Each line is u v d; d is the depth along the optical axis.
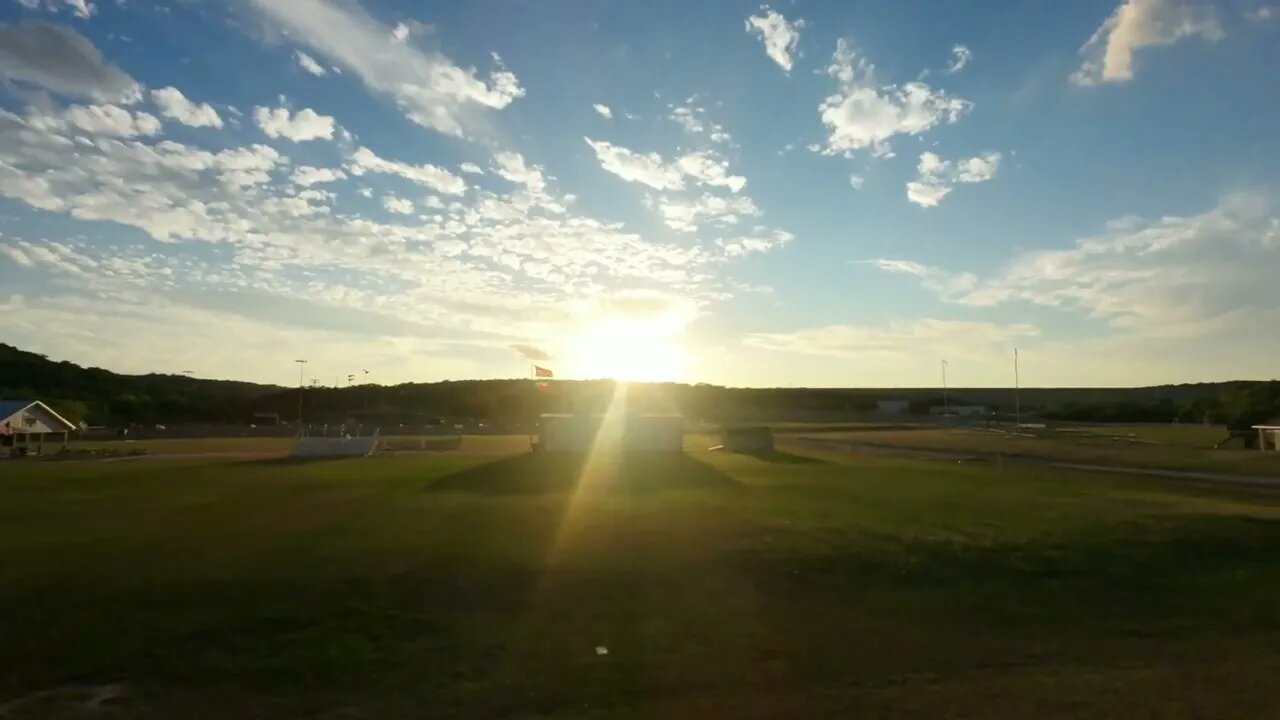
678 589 15.00
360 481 36.41
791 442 73.06
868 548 18.20
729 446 62.34
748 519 22.83
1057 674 10.47
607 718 9.09
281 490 32.38
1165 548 18.98
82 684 10.24
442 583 14.88
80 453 63.75
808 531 20.36
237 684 10.25
